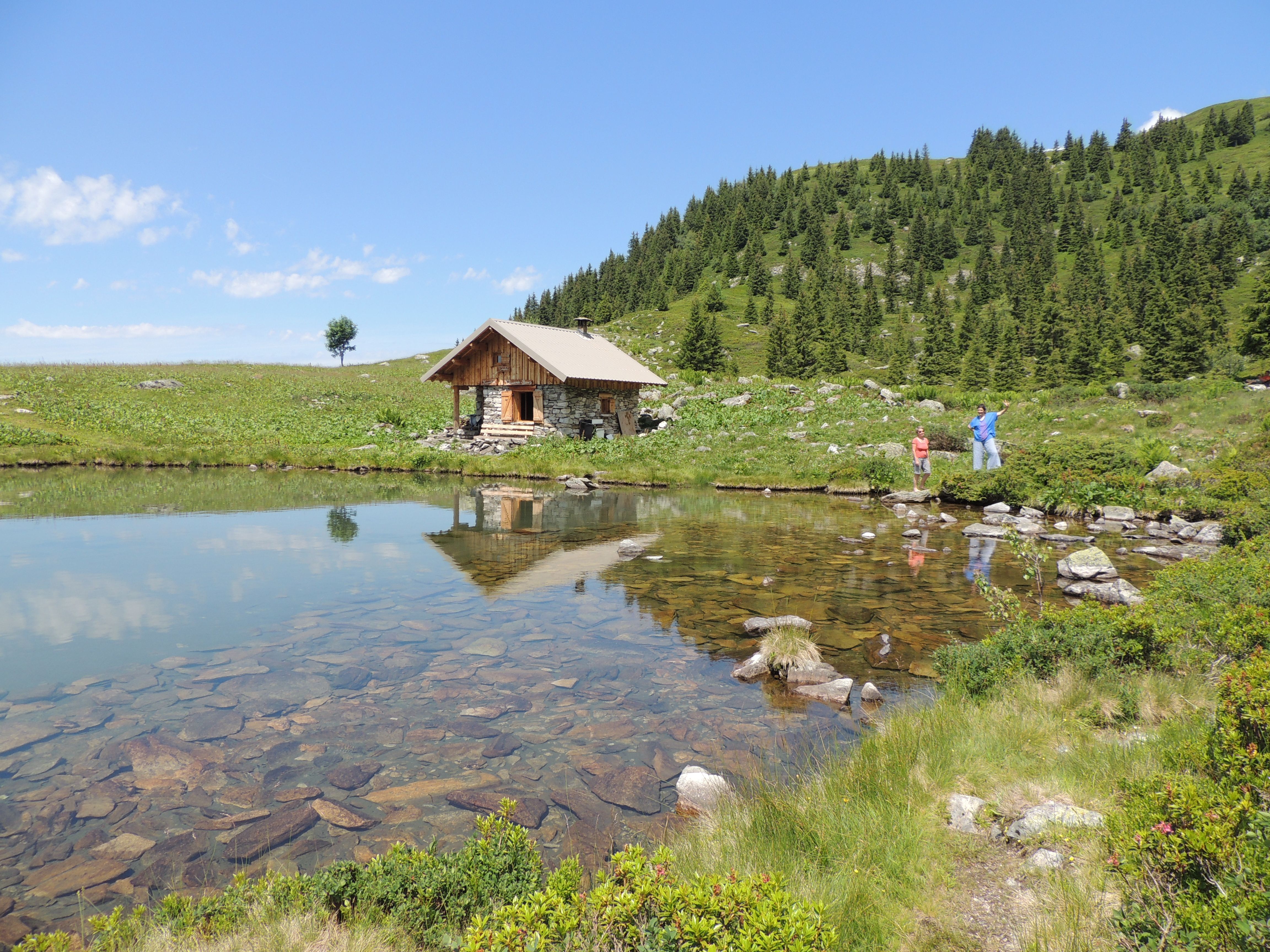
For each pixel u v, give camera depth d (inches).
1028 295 4598.9
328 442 1333.7
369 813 170.9
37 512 644.7
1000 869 138.8
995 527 567.8
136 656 279.3
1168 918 104.5
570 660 281.0
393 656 283.1
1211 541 523.5
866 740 200.1
